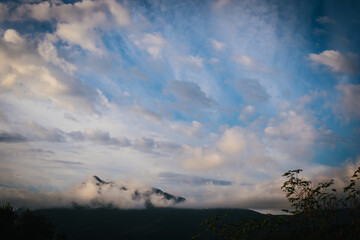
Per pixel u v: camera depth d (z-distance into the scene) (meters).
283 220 15.24
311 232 14.30
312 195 14.85
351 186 14.14
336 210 14.48
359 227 13.07
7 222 41.16
